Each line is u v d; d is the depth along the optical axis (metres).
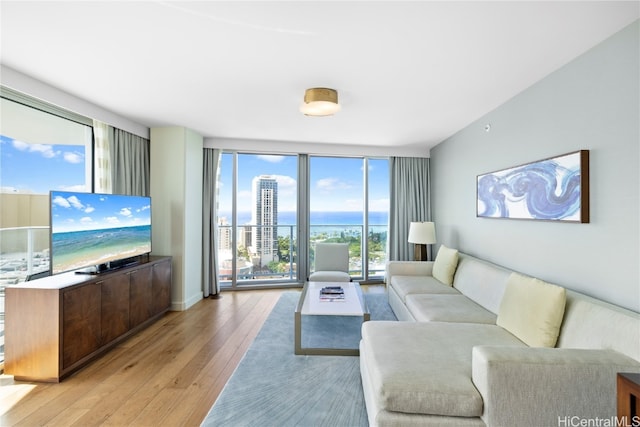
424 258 4.34
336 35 1.77
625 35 1.69
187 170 3.80
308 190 4.83
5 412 1.85
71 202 2.46
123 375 2.27
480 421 1.39
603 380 1.33
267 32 1.74
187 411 1.86
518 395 1.35
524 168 2.55
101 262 2.73
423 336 2.00
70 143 2.93
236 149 4.48
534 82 2.44
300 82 2.43
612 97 1.78
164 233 3.75
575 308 1.75
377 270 5.14
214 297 4.29
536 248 2.46
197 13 1.57
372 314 3.62
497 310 2.46
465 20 1.62
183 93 2.67
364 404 1.92
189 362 2.46
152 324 3.27
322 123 3.59
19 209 2.49
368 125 3.67
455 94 2.69
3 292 2.37
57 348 2.15
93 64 2.14
